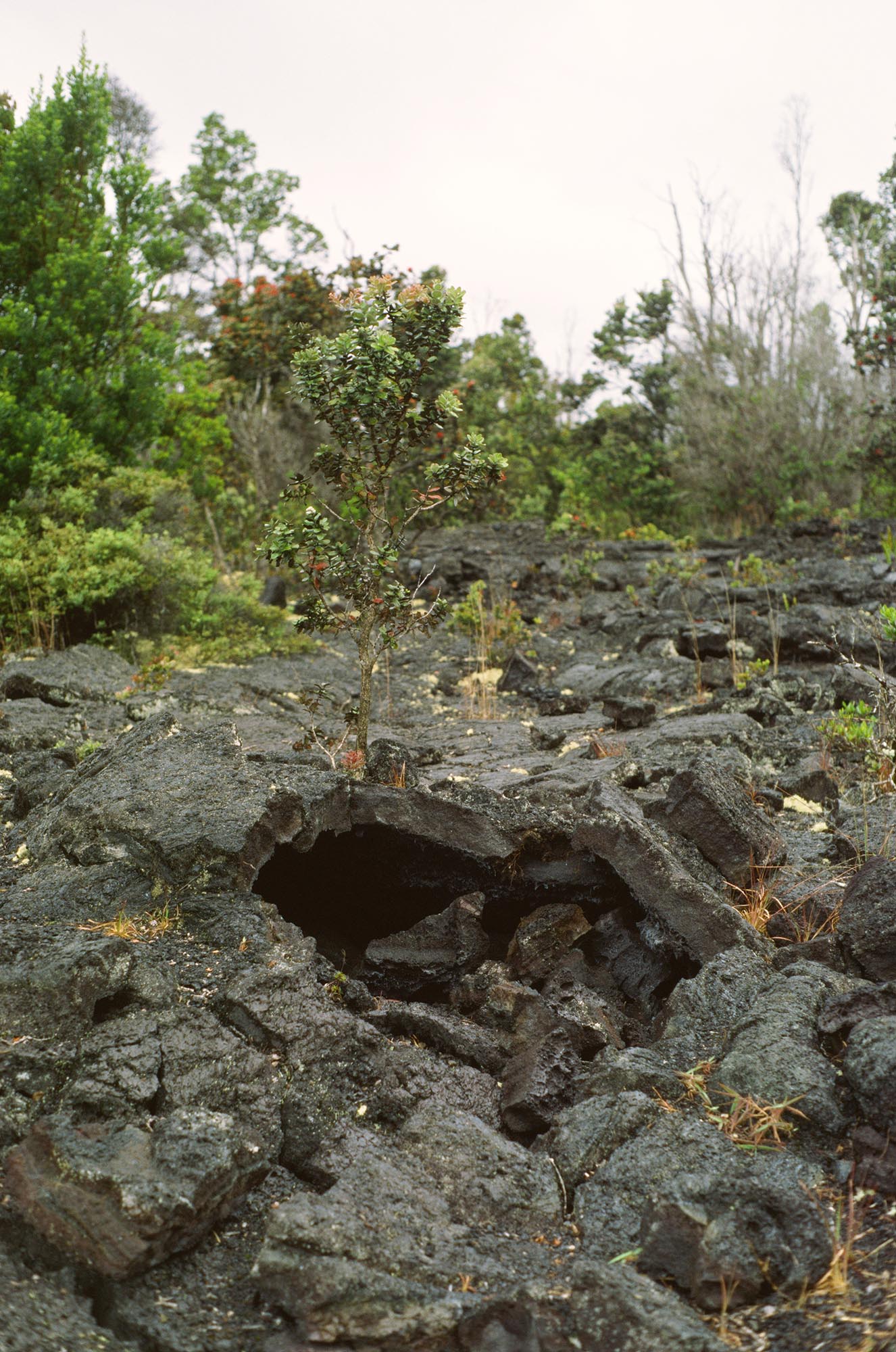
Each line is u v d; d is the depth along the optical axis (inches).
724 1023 131.2
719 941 144.5
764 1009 124.4
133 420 488.1
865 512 840.3
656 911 148.6
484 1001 146.9
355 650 448.5
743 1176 98.0
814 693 308.8
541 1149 113.4
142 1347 84.9
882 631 314.0
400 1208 99.1
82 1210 92.0
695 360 1026.7
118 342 485.1
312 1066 116.4
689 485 998.4
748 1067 115.3
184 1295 90.8
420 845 167.0
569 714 335.0
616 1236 97.0
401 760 200.1
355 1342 84.2
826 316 965.2
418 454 630.5
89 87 482.9
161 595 418.3
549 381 1285.7
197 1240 96.0
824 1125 108.3
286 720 309.4
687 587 496.7
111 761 179.6
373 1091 117.8
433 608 219.1
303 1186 106.3
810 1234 91.4
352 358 210.1
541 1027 133.4
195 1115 102.1
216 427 587.8
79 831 156.4
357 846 169.2
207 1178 95.6
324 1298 84.9
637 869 150.2
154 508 449.1
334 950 171.8
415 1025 135.3
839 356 937.5
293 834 153.5
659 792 208.5
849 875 167.8
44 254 476.1
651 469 1025.5
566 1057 124.5
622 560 639.1
